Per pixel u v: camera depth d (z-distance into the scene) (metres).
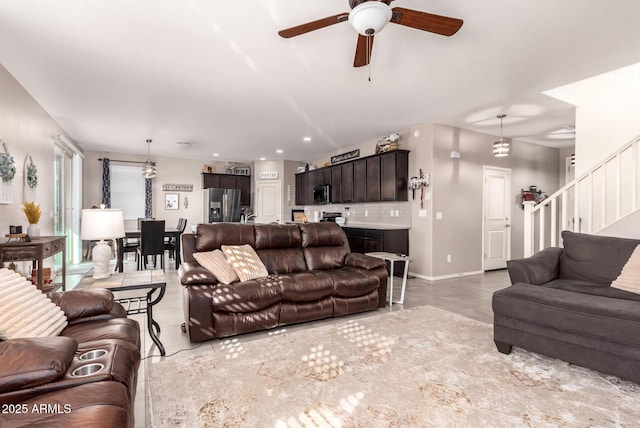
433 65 3.11
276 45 2.74
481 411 1.73
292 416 1.68
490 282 4.94
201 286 2.71
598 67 3.15
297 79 3.44
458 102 4.15
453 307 3.63
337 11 2.28
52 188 4.76
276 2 2.19
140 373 2.14
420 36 2.59
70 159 6.23
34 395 1.02
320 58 2.98
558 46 2.76
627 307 2.01
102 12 2.29
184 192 8.64
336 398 1.85
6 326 1.33
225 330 2.69
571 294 2.30
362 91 3.78
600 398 1.86
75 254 6.46
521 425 1.61
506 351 2.43
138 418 1.69
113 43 2.71
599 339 2.01
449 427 1.60
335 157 7.46
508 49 2.81
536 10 2.26
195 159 8.75
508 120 4.94
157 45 2.74
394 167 5.39
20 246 2.96
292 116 4.77
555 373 2.14
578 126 4.33
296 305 3.01
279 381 2.03
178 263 6.20
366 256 3.74
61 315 1.71
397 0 2.16
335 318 3.27
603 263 2.77
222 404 1.79
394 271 5.29
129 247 5.89
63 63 3.07
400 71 3.25
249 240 3.49
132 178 8.09
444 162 5.21
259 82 3.52
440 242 5.19
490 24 2.43
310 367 2.21
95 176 7.60
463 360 2.33
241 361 2.31
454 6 2.22
